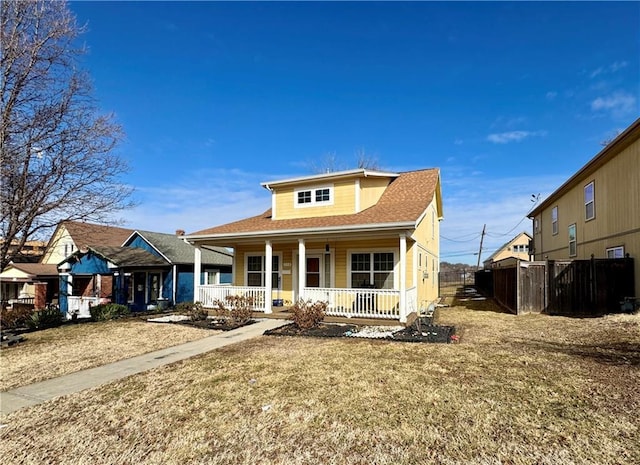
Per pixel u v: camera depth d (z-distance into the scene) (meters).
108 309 14.49
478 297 22.89
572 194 17.86
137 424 4.23
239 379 5.68
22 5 11.77
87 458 3.54
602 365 5.88
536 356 6.57
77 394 5.40
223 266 23.45
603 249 14.08
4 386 5.92
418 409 4.29
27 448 3.79
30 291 25.73
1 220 12.10
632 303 11.13
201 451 3.56
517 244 52.56
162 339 9.50
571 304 12.54
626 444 3.35
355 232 11.02
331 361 6.53
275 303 14.47
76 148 13.38
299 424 4.02
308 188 14.76
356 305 11.43
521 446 3.38
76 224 16.42
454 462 3.16
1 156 11.41
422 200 12.98
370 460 3.26
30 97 12.34
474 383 5.13
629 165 11.88
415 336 8.64
